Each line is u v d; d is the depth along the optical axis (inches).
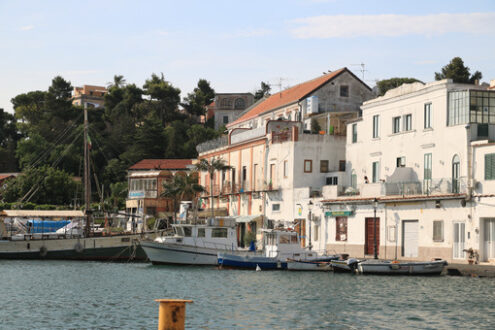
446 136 1967.3
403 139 2171.5
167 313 573.9
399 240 2050.9
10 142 5506.9
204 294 1461.6
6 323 1106.1
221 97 5393.7
